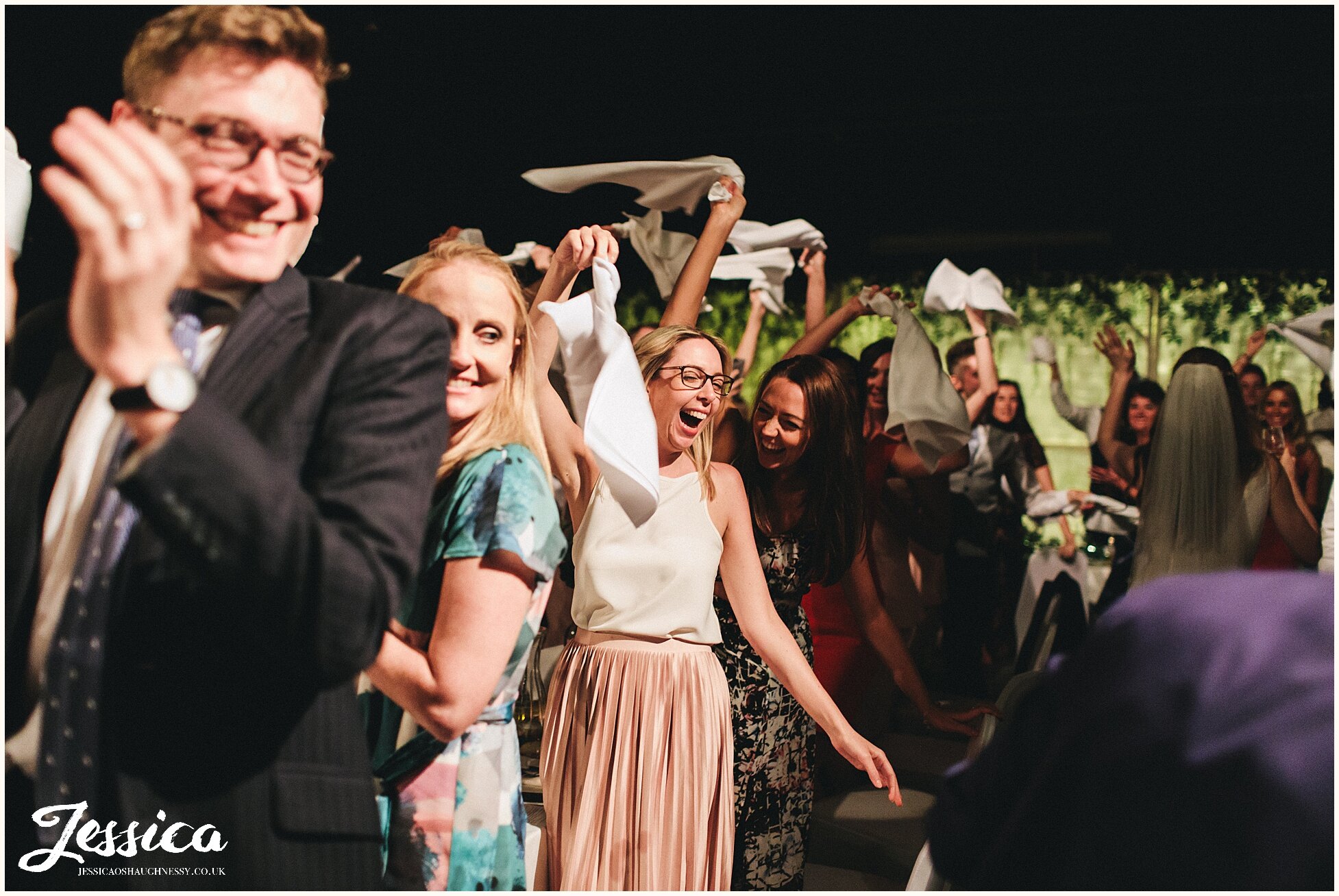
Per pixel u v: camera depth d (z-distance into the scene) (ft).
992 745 2.92
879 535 14.03
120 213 2.30
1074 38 15.38
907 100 16.22
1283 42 14.87
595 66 16.24
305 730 3.17
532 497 4.18
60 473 3.16
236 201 3.09
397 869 4.24
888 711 12.05
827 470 8.84
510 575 4.03
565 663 7.16
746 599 7.52
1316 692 2.47
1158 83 15.51
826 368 8.89
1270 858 2.36
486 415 4.55
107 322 2.40
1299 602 2.62
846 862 10.43
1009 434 18.76
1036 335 20.63
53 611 3.05
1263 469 7.55
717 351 7.45
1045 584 17.02
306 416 2.98
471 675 3.88
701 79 16.42
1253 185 17.66
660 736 6.82
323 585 2.64
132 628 2.95
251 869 3.02
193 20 3.06
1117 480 18.95
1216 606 2.65
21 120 12.44
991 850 2.74
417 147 17.11
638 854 6.73
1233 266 18.89
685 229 17.83
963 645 17.11
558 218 17.74
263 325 3.11
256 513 2.54
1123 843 2.51
